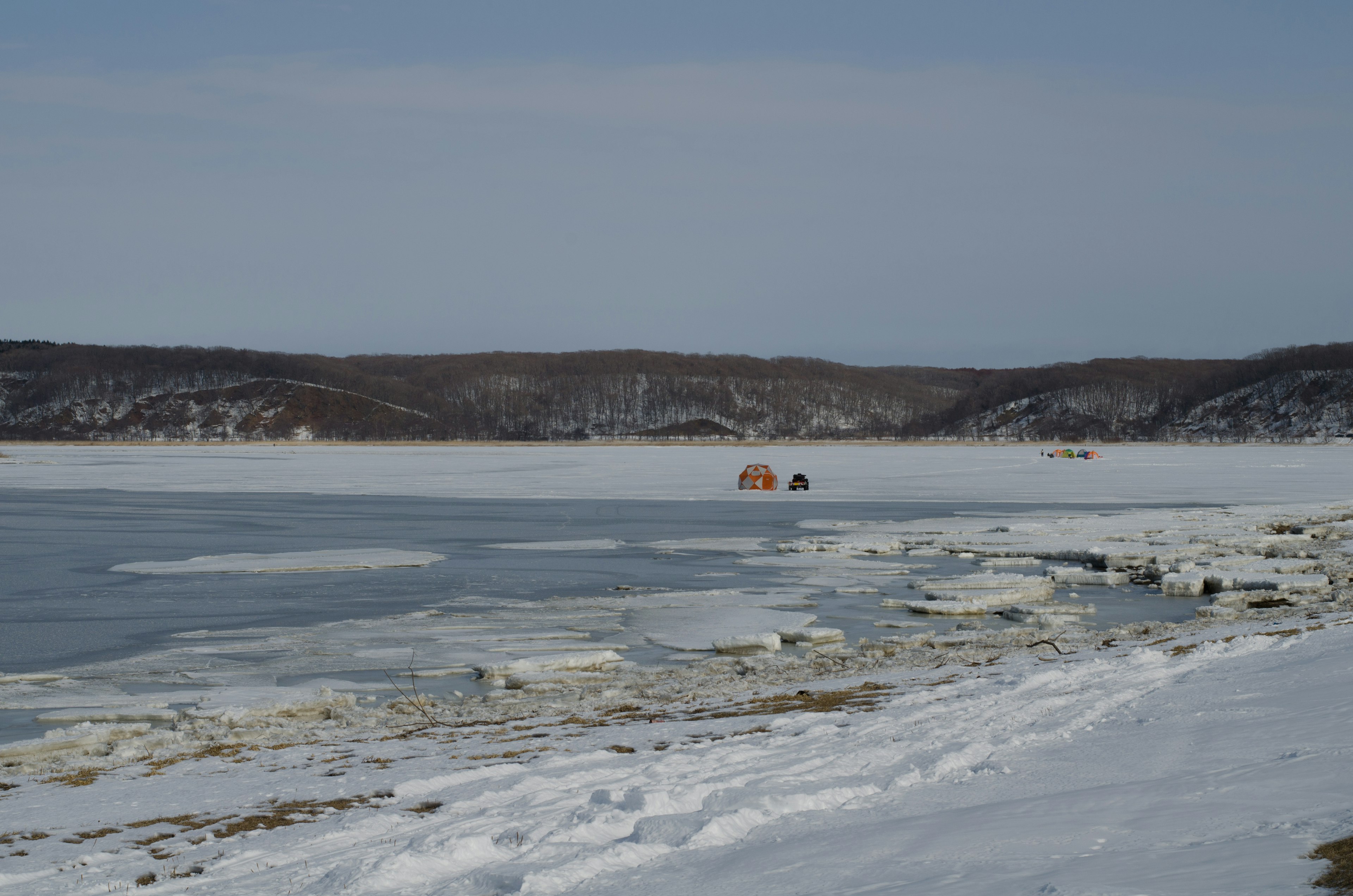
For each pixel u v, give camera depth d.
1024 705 10.44
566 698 13.81
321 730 12.10
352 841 7.01
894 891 5.09
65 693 14.93
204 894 6.04
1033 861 5.37
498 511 45.25
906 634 19.08
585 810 7.09
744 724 10.80
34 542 33.72
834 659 16.27
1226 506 45.59
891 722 10.04
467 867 6.19
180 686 15.40
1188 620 19.36
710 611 21.42
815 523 39.12
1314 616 17.58
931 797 7.09
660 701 13.16
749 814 6.75
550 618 20.70
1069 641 16.75
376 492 56.75
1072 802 6.51
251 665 16.72
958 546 30.81
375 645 18.16
